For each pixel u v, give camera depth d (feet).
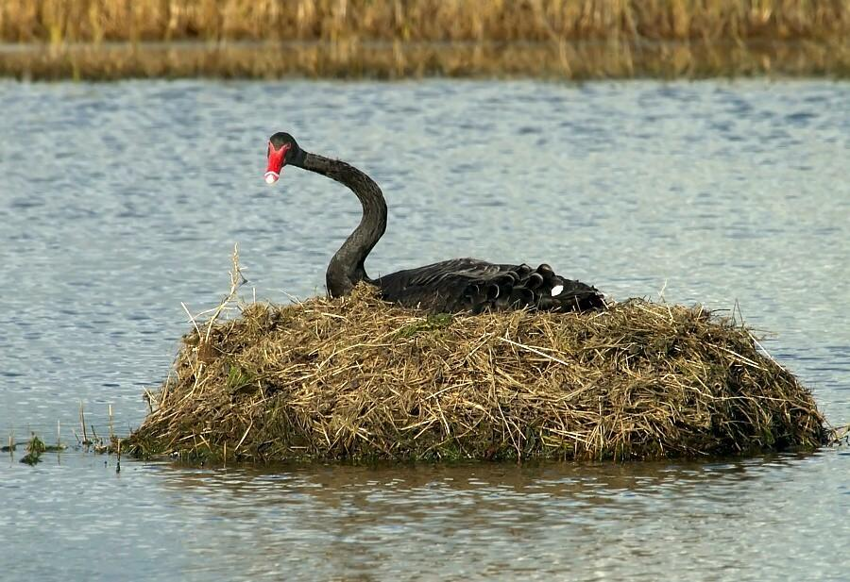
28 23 123.95
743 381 44.01
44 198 80.43
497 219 74.84
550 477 40.91
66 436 45.47
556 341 42.96
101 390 49.93
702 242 70.13
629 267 65.41
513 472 41.24
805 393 45.19
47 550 36.78
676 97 107.55
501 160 88.94
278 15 125.80
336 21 125.29
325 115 101.71
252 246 70.33
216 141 94.73
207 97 107.45
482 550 36.14
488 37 126.72
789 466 42.06
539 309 44.39
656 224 73.77
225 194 81.92
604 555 35.83
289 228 74.23
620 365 42.86
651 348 43.24
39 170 86.74
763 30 127.85
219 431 43.09
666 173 85.51
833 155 90.02
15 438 45.39
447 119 100.48
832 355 52.80
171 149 92.63
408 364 42.68
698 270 64.90
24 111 101.91
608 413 42.42
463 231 72.38
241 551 36.42
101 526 38.24
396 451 42.16
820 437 44.39
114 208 78.43
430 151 91.25
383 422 42.16
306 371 43.34
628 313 44.32
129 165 88.38
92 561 36.09
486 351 42.68
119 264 67.05
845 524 37.83
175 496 40.14
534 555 35.83
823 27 127.03
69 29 123.03
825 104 104.53
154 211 77.82
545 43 126.11
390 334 43.27
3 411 47.80
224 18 125.18
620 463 42.01
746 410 43.65
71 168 87.45
